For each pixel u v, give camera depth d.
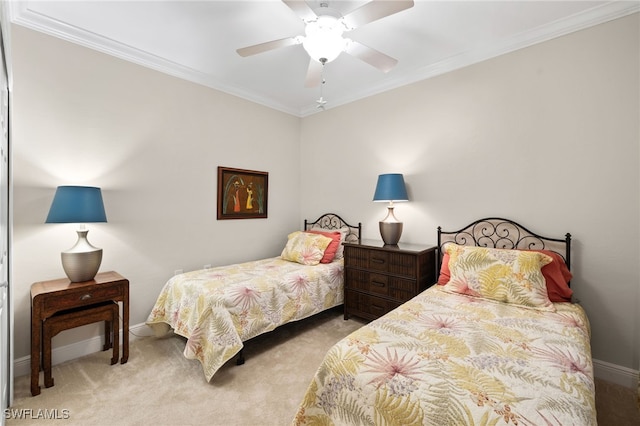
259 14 2.13
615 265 2.04
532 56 2.35
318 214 4.03
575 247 2.18
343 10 2.04
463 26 2.26
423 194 3.00
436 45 2.52
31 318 2.04
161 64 2.81
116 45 2.50
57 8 2.06
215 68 2.98
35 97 2.18
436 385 1.09
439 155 2.88
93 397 1.86
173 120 2.94
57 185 2.28
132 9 2.06
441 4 2.01
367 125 3.47
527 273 1.91
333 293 3.05
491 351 1.30
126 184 2.64
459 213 2.76
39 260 2.21
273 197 3.92
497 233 2.52
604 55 2.06
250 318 2.30
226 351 2.04
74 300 2.04
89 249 2.23
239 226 3.55
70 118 2.33
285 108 4.01
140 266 2.74
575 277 2.18
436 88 2.89
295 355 2.38
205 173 3.21
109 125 2.53
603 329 2.08
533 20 2.18
